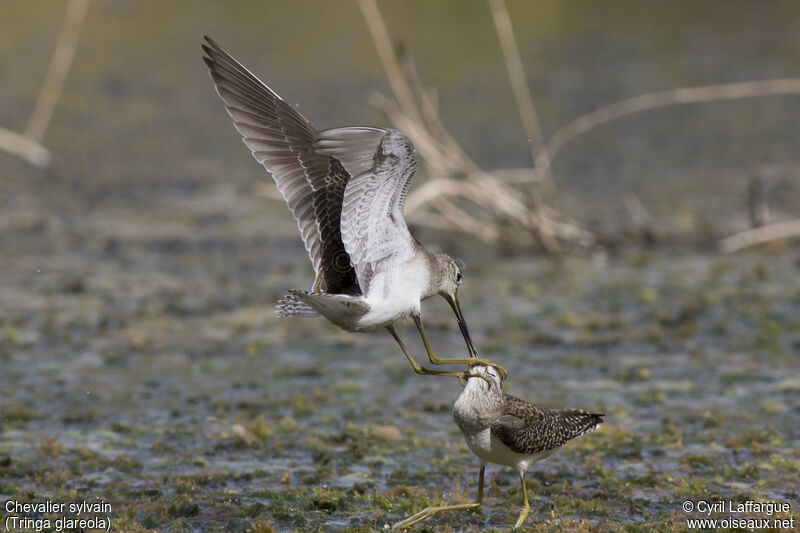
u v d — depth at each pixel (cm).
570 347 1459
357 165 736
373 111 2673
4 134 2361
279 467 1063
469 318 1603
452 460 1081
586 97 2873
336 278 825
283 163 827
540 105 2831
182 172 2477
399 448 1112
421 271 793
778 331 1507
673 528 862
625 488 982
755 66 3048
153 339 1486
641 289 1742
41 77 3020
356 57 3219
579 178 2427
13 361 1388
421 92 1914
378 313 774
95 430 1164
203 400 1268
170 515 905
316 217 824
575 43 3378
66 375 1345
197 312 1612
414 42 3381
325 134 719
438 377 1360
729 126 2820
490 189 1914
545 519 909
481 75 3078
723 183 2375
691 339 1488
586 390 1291
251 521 881
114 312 1600
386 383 1338
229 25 3581
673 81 2939
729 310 1614
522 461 905
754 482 1009
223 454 1100
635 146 2658
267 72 3033
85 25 3544
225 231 2097
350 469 1054
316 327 1570
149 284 1755
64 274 1800
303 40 3400
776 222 2028
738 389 1292
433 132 1906
